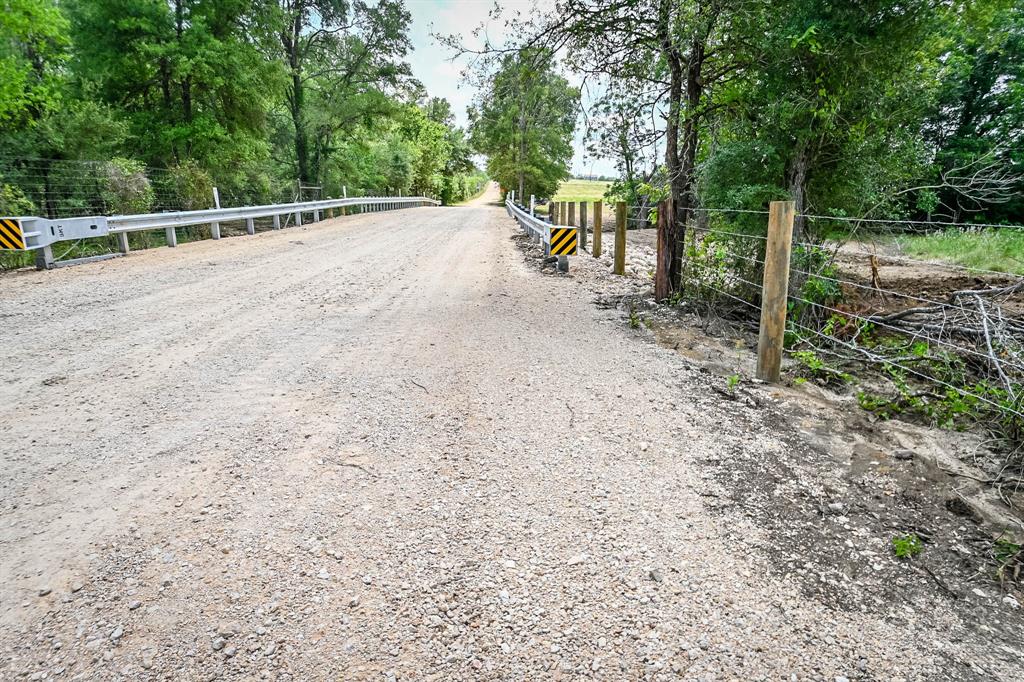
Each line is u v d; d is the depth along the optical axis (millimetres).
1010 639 2010
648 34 6887
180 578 2260
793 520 2686
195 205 16797
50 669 1852
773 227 4328
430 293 7906
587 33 6875
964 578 2314
